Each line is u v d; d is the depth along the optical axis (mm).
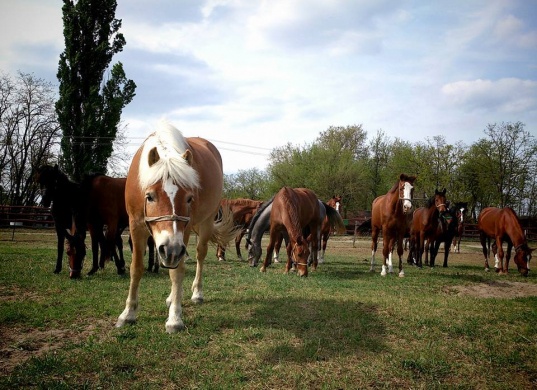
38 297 5648
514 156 37062
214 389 2932
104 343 3764
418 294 6758
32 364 3240
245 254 15234
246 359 3512
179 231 3678
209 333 4156
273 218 9047
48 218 23578
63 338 3986
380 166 47125
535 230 28031
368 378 3232
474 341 4250
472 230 31859
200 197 4613
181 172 3779
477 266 13523
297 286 7070
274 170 43250
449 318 5031
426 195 41062
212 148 6051
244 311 5082
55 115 33844
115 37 29516
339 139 47125
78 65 28219
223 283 7211
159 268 9352
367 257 15570
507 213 11141
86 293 5949
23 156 34094
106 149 29250
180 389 2949
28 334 4074
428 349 3916
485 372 3453
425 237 12336
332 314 5043
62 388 2840
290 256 9281
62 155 28469
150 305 5266
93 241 7941
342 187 39594
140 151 4488
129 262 10375
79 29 28219
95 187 7707
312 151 41656
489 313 5406
